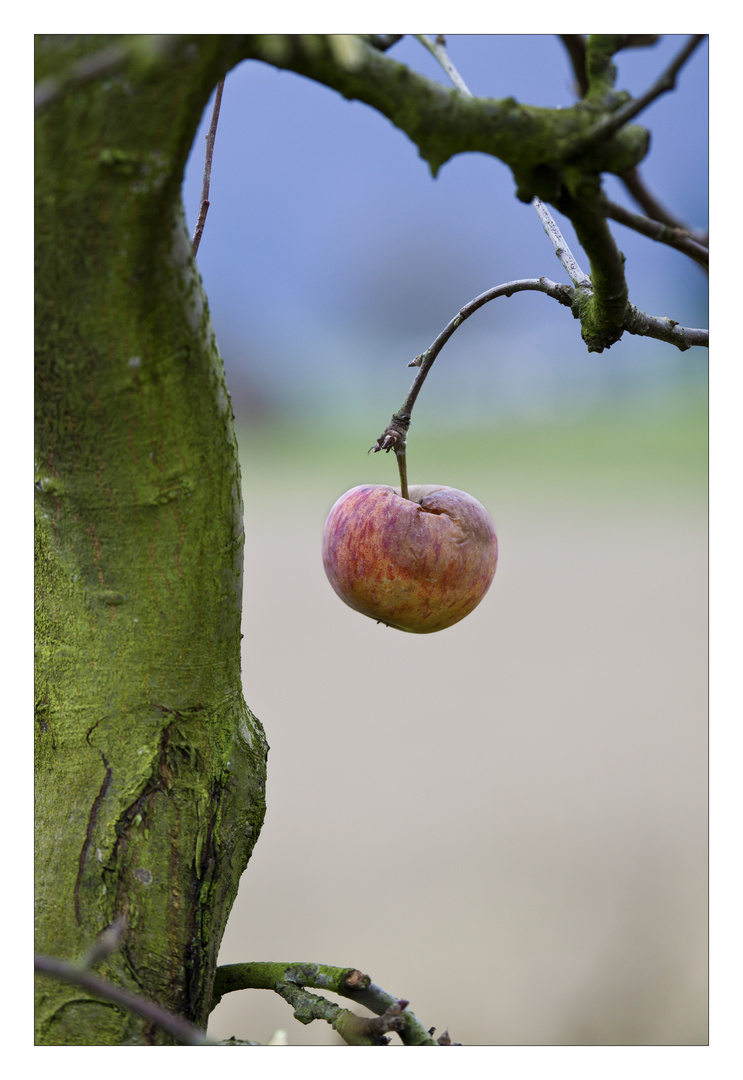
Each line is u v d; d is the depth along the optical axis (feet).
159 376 4.18
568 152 4.07
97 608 4.28
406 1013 4.31
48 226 4.10
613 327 4.33
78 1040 4.25
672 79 4.01
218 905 4.33
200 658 4.29
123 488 4.23
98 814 4.28
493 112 4.06
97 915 4.27
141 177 4.09
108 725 4.29
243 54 4.05
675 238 4.13
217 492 4.26
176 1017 4.28
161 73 4.05
